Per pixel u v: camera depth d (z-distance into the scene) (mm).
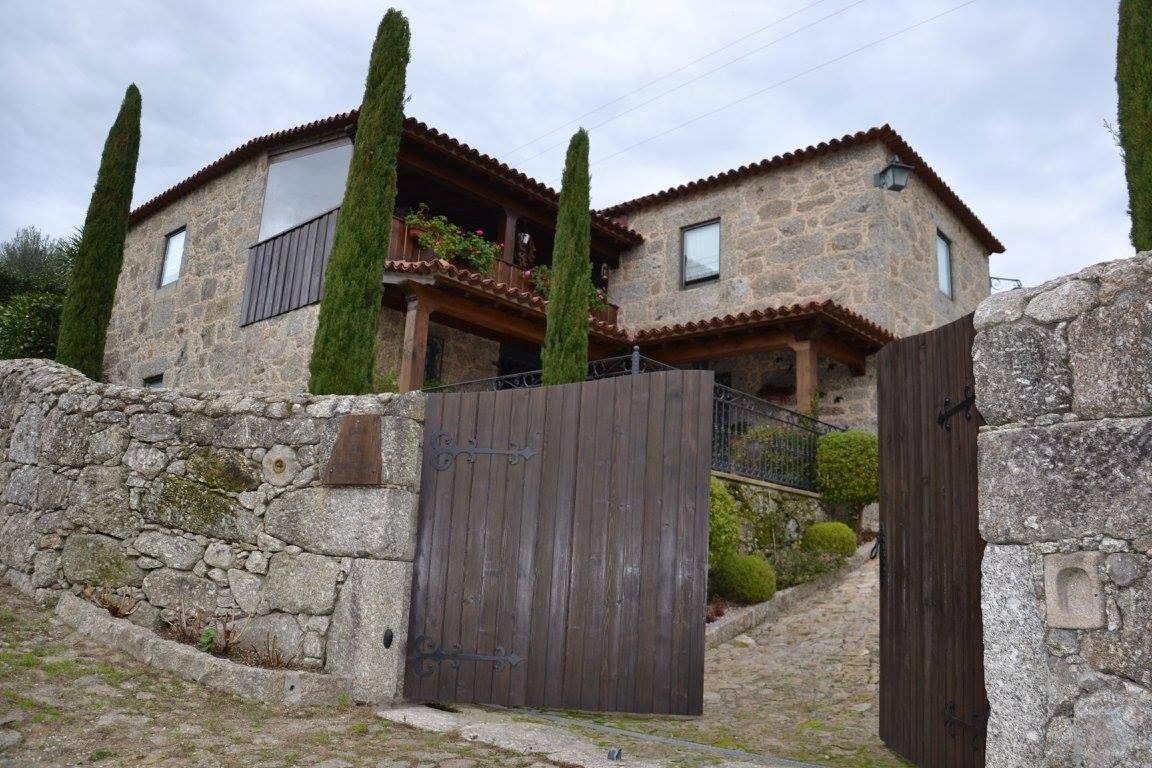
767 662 6523
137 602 5465
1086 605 2762
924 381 4125
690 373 4801
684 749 4242
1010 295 3215
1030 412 3035
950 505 3736
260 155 12312
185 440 5648
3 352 13852
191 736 3906
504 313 10977
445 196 13031
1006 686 2955
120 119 9391
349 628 4867
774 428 9570
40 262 20672
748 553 8375
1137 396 2758
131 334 14328
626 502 4781
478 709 4844
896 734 4266
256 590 5160
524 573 4895
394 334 11125
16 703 3975
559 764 3795
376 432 5102
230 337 11922
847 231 12711
